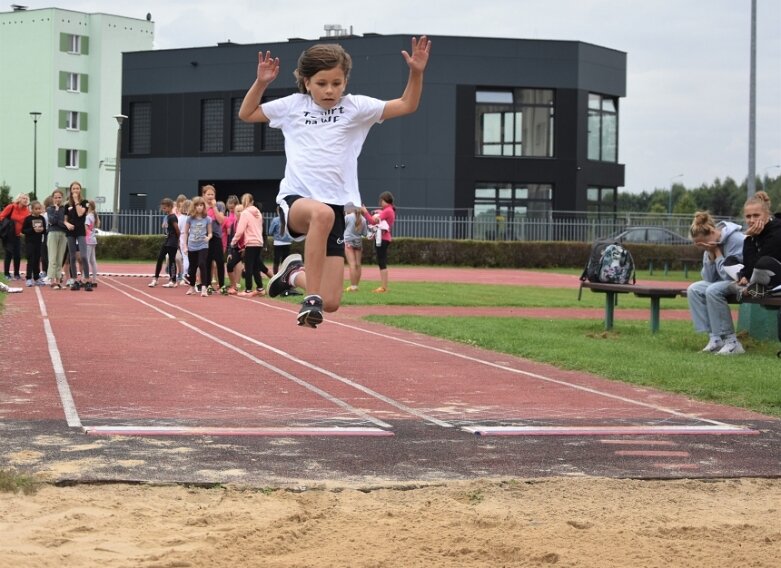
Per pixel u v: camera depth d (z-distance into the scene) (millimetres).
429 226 46125
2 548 4492
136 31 84750
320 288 5727
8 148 82875
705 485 6023
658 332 15047
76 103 82438
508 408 8578
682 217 47844
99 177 83125
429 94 48688
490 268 43062
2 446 6520
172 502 5355
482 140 49562
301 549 4637
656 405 8859
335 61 5797
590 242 44438
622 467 6422
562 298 23250
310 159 5793
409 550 4617
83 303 18234
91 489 5555
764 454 6883
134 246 41438
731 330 12602
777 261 11898
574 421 7992
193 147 53094
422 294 22719
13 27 82188
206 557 4465
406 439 7141
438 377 10336
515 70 49156
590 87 50500
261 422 7648
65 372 9906
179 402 8438
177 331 13930
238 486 5664
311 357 11625
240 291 22109
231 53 51875
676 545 4789
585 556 4598
